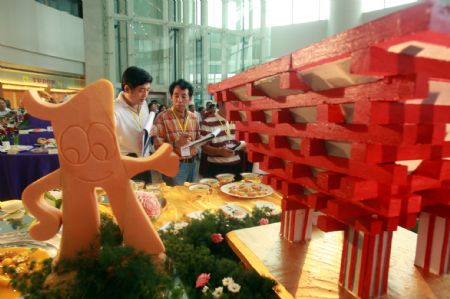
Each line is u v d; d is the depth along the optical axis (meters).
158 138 2.42
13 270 0.72
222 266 0.80
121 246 0.70
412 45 0.38
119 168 0.70
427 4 0.32
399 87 0.40
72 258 0.70
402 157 0.50
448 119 0.47
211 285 0.76
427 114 0.46
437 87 0.47
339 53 0.44
